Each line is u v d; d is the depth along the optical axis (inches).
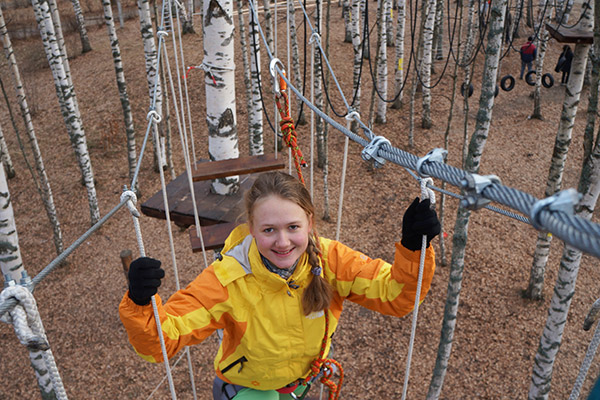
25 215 615.8
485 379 380.5
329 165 621.6
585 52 339.3
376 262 88.6
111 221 578.6
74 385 402.9
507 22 901.2
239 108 753.6
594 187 248.7
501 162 616.4
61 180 666.8
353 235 519.2
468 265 472.4
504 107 746.8
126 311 74.2
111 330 448.5
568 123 363.6
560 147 369.4
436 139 669.3
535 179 584.7
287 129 109.2
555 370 383.9
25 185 670.5
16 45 1132.5
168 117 581.3
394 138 672.4
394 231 520.4
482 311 430.0
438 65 886.4
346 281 88.5
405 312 87.0
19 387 409.4
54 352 431.5
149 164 679.7
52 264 68.9
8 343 446.9
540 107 724.0
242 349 89.3
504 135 674.2
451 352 401.1
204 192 242.5
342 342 416.2
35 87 905.5
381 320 431.5
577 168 605.0
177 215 227.1
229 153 270.7
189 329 82.4
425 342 410.9
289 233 78.9
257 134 518.0
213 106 260.8
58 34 584.4
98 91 861.8
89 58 1000.9
